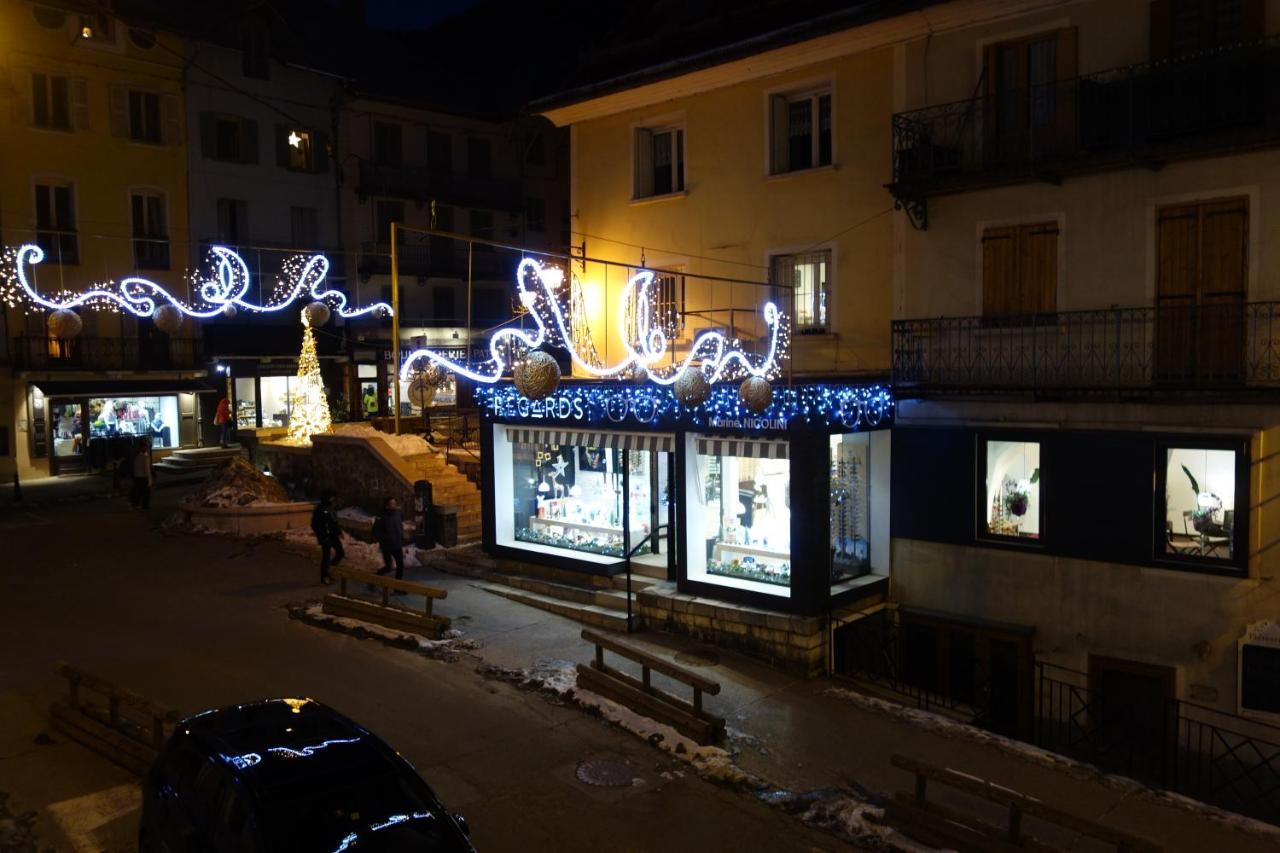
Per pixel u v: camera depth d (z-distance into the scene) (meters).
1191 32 12.80
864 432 14.97
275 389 38.31
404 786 6.83
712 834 8.59
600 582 15.52
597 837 8.44
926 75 15.16
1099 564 13.20
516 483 17.25
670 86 18.25
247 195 36.16
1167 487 12.73
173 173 34.19
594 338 20.38
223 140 35.69
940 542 14.63
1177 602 12.59
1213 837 8.93
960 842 8.39
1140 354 13.14
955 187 14.36
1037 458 13.87
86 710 10.41
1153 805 9.57
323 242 38.53
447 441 24.64
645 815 8.87
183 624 13.89
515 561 16.83
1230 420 12.11
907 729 11.33
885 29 15.26
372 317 40.03
